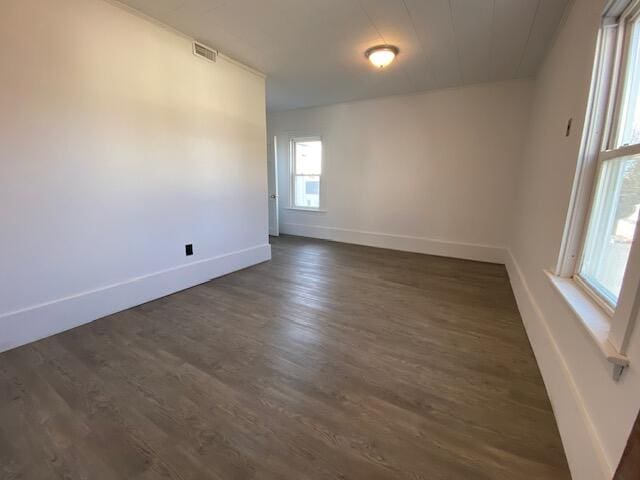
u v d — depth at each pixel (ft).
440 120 14.90
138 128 8.64
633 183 4.01
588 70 5.32
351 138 17.63
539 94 10.94
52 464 4.14
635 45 4.60
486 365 6.47
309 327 8.02
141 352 6.78
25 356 6.54
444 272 12.85
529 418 5.03
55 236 7.27
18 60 6.37
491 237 14.49
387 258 15.08
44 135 6.88
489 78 12.99
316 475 4.05
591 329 3.87
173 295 10.00
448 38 9.30
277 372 6.17
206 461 4.23
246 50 10.42
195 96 10.06
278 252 16.15
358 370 6.27
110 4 7.68
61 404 5.20
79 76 7.32
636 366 2.98
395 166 16.48
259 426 4.83
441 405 5.31
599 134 5.21
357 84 13.96
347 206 18.48
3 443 4.45
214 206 11.31
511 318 8.64
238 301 9.62
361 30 8.89
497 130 13.70
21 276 6.83
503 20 8.19
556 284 5.52
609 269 4.55
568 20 7.22
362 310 9.07
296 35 9.25
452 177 15.03
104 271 8.31
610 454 3.25
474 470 4.13
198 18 8.43
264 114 12.85
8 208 6.52
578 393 4.30
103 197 8.08
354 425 4.87
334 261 14.43
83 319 7.93
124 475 4.01
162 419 4.93
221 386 5.74
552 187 7.04
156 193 9.34
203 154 10.61
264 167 13.32
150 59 8.68
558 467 4.18
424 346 7.18
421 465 4.20
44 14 6.63
